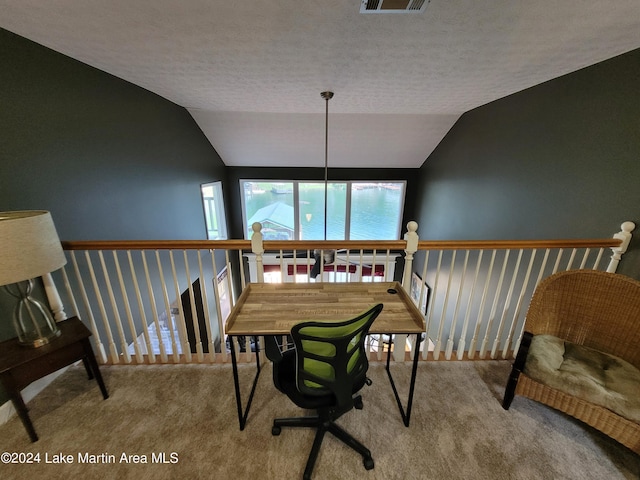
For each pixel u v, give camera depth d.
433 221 4.90
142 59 1.97
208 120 4.04
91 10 1.32
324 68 2.11
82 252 2.09
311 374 1.22
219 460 1.43
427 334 2.10
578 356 1.54
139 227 2.76
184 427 1.60
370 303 1.58
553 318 1.73
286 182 5.89
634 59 1.65
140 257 2.82
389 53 1.82
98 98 2.20
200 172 4.26
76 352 1.60
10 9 1.31
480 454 1.46
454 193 4.07
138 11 1.33
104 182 2.29
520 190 2.66
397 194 5.97
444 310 2.03
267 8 1.30
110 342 2.04
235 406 1.73
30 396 1.76
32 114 1.71
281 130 4.30
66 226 1.96
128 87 2.54
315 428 1.59
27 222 1.29
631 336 1.53
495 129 3.04
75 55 1.91
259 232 1.79
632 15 1.30
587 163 1.97
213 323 4.91
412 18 1.39
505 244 1.83
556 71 2.08
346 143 4.71
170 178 3.35
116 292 2.47
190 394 1.82
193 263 4.12
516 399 1.78
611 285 1.59
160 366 2.05
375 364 2.09
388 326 1.38
